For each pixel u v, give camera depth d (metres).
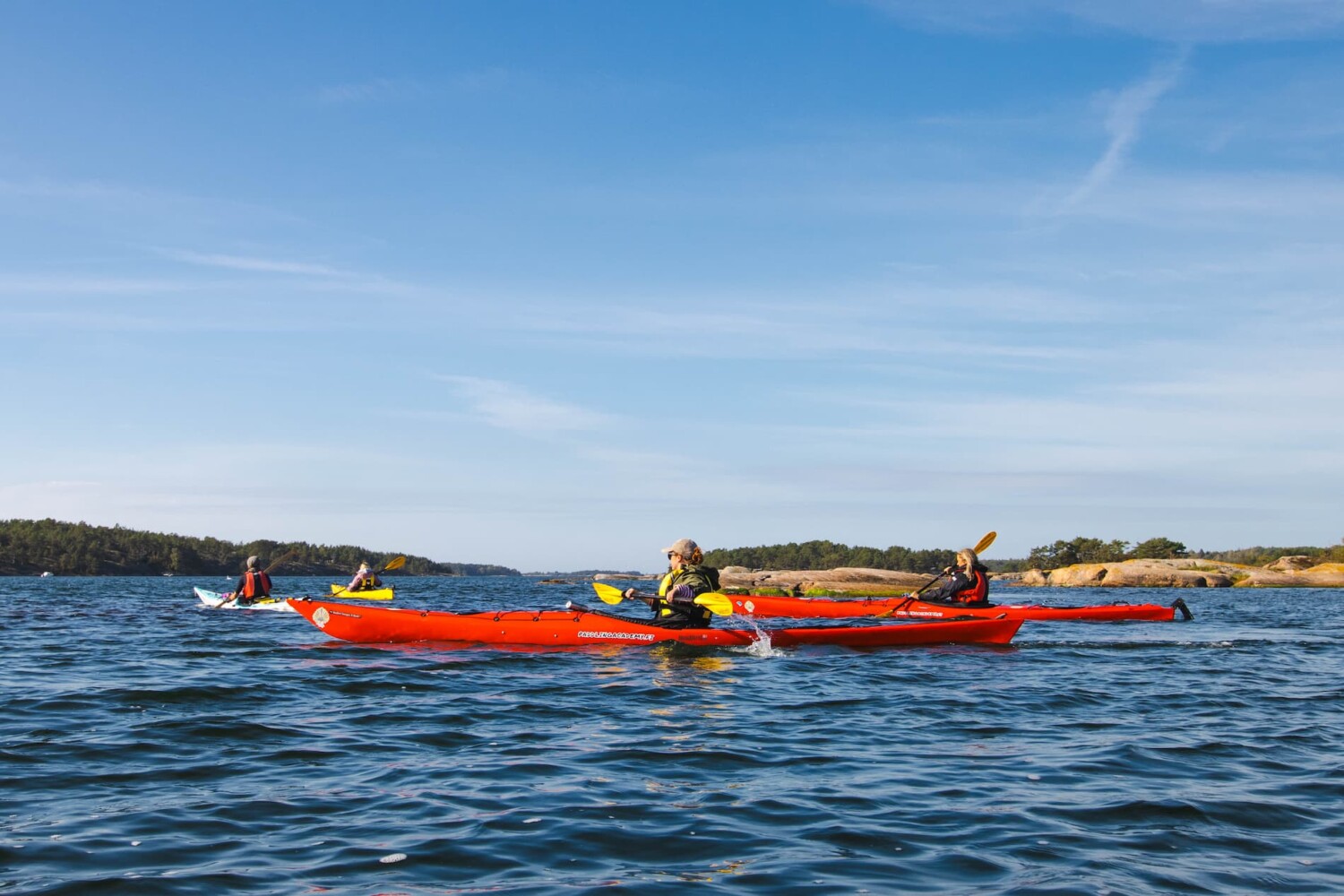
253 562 23.31
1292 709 8.21
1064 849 4.32
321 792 5.21
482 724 7.14
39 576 126.44
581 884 3.84
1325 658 12.56
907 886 3.84
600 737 6.72
